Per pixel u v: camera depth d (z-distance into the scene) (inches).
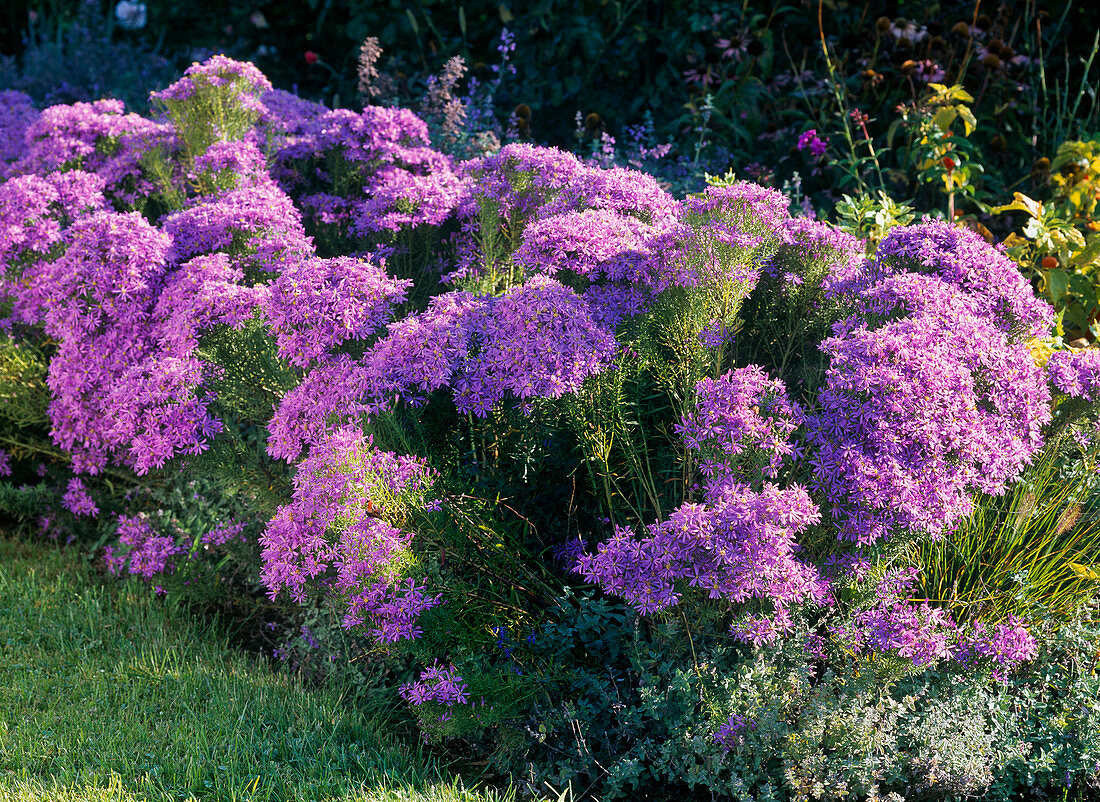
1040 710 142.1
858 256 167.5
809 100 293.9
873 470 127.0
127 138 221.9
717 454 133.4
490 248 178.2
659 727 136.4
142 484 201.0
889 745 132.0
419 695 136.3
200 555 186.9
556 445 147.4
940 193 260.2
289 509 141.5
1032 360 145.2
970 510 135.4
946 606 149.9
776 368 162.1
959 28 264.4
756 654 131.2
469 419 145.0
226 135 214.1
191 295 162.7
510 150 183.9
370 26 345.7
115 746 138.1
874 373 129.9
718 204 147.7
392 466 139.3
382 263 173.2
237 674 159.8
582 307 145.1
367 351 146.2
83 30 413.4
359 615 137.0
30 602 180.4
